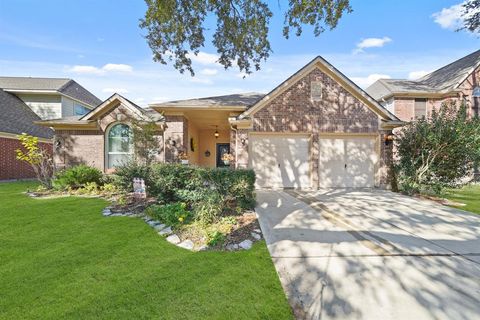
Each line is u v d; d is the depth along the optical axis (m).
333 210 7.42
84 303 3.02
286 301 3.15
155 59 10.45
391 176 11.30
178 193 7.44
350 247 4.78
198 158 18.34
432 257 4.41
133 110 11.99
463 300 3.23
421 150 10.30
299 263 4.14
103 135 12.13
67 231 5.46
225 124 16.19
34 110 21.27
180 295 3.21
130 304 3.01
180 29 9.47
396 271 3.92
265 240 5.11
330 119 11.40
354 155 11.65
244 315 2.87
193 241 4.96
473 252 4.63
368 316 2.93
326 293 3.35
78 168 10.66
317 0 7.76
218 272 3.79
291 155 11.48
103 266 3.93
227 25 9.81
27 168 16.36
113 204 7.86
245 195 7.36
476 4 14.80
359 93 11.33
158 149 11.55
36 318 2.76
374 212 7.29
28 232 5.38
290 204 8.15
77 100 23.12
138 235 5.27
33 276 3.61
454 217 6.92
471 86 16.58
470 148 9.45
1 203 7.98
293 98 11.29
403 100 17.34
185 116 12.49
